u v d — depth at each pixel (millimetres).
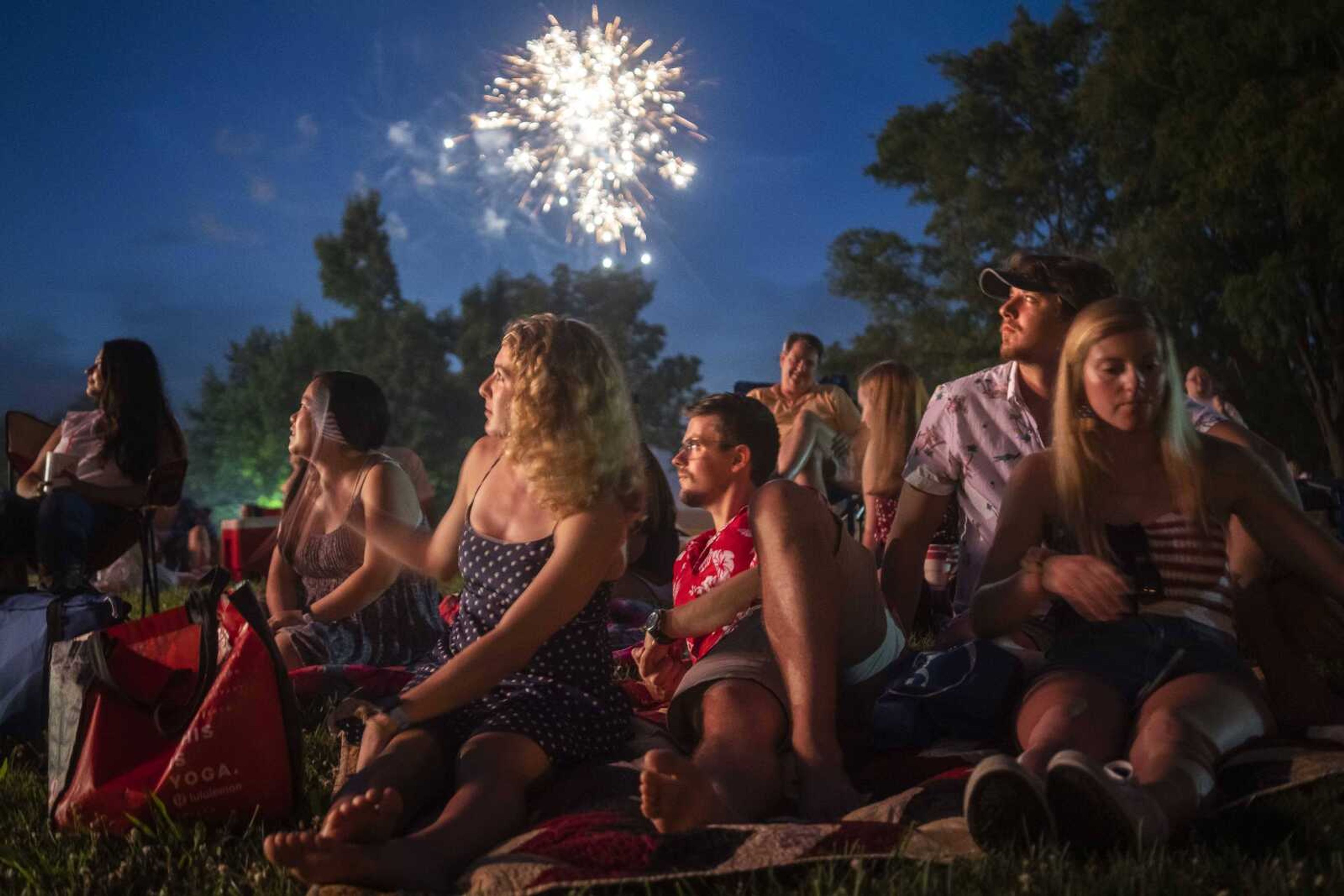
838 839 2152
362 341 75188
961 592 3855
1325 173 23109
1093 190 36969
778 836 2158
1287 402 28141
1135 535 2744
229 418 77438
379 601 3955
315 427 3879
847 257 43438
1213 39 25328
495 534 2807
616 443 2697
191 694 2787
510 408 2715
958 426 3814
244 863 2463
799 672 2586
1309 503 4859
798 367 7617
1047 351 3654
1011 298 3672
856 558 2926
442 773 2551
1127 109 27734
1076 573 2570
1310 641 3020
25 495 5801
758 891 2059
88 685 2756
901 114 40500
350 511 3900
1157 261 27000
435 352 75375
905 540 3953
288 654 3816
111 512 5711
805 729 2543
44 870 2506
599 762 2656
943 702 2869
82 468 5738
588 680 2730
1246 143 24281
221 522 10344
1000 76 38062
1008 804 2084
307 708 3623
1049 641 3184
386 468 3887
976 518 3814
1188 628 2639
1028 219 37938
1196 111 25453
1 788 3244
